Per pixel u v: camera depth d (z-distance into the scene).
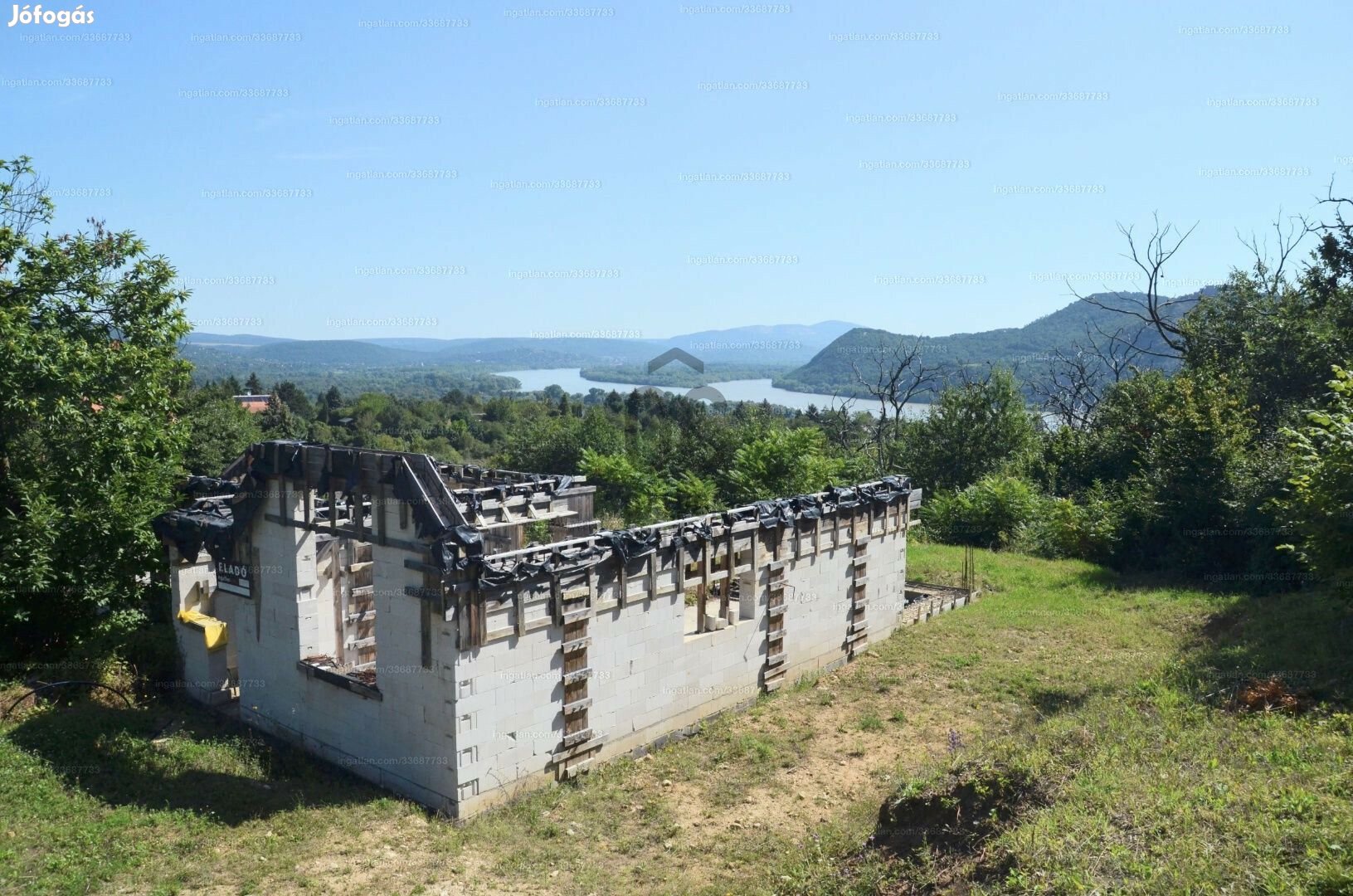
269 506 14.55
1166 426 27.20
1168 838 7.81
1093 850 7.76
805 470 33.22
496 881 10.54
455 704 11.85
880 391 51.75
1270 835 7.49
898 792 10.52
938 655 18.86
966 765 10.40
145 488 18.25
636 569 14.27
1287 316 30.67
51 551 16.33
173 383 21.23
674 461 43.09
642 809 12.59
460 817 11.96
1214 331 34.72
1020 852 7.95
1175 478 25.39
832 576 18.50
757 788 13.23
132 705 15.85
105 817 11.60
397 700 12.69
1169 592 22.12
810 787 13.20
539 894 10.28
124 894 9.96
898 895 8.67
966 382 43.47
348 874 10.54
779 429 37.69
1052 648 18.75
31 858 10.48
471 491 14.34
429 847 11.24
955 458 40.34
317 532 13.88
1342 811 7.70
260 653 15.01
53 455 17.59
